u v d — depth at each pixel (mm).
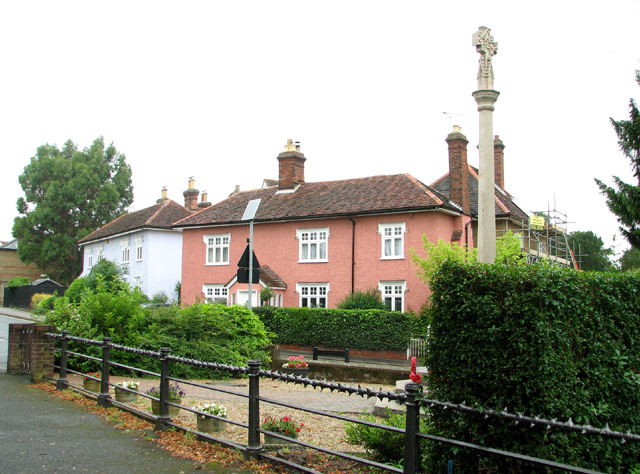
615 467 6156
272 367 19125
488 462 5527
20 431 7773
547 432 5258
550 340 5355
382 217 26953
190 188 45938
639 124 22078
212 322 17953
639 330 6645
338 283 27906
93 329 14352
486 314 5543
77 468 6219
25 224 58125
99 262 41656
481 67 12344
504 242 23047
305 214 28859
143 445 7184
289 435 7902
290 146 32719
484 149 12219
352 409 12188
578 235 64375
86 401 9898
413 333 23141
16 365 12969
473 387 5703
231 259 31891
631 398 6348
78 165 58625
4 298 56562
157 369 15391
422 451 6414
